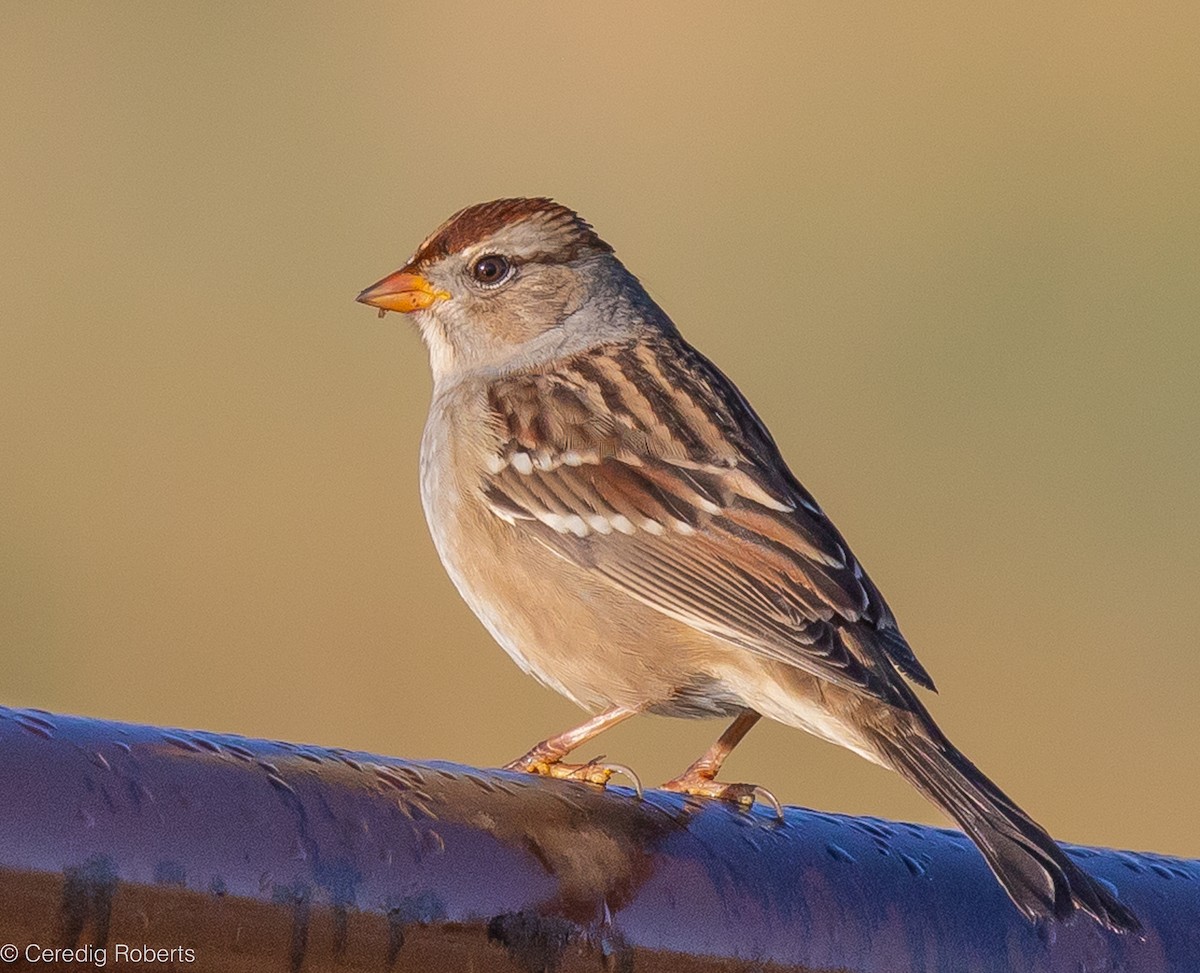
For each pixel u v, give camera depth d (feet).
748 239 66.08
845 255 66.33
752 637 27.84
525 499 30.19
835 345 63.62
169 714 53.47
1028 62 71.36
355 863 17.62
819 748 49.93
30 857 16.20
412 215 65.57
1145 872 22.49
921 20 71.61
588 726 29.04
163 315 62.13
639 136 68.33
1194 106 71.00
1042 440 60.44
